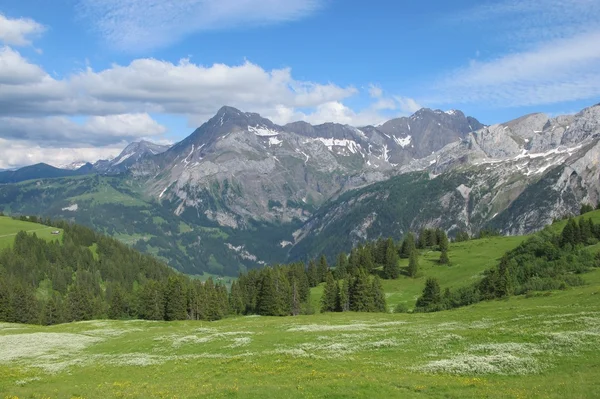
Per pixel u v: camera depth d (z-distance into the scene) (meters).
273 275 148.25
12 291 154.50
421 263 194.50
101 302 189.12
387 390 32.66
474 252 197.38
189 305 140.12
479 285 116.69
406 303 147.25
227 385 37.19
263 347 58.75
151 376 45.94
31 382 44.91
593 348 40.16
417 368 40.22
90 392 37.78
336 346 54.59
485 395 30.33
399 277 180.25
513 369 37.22
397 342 54.12
